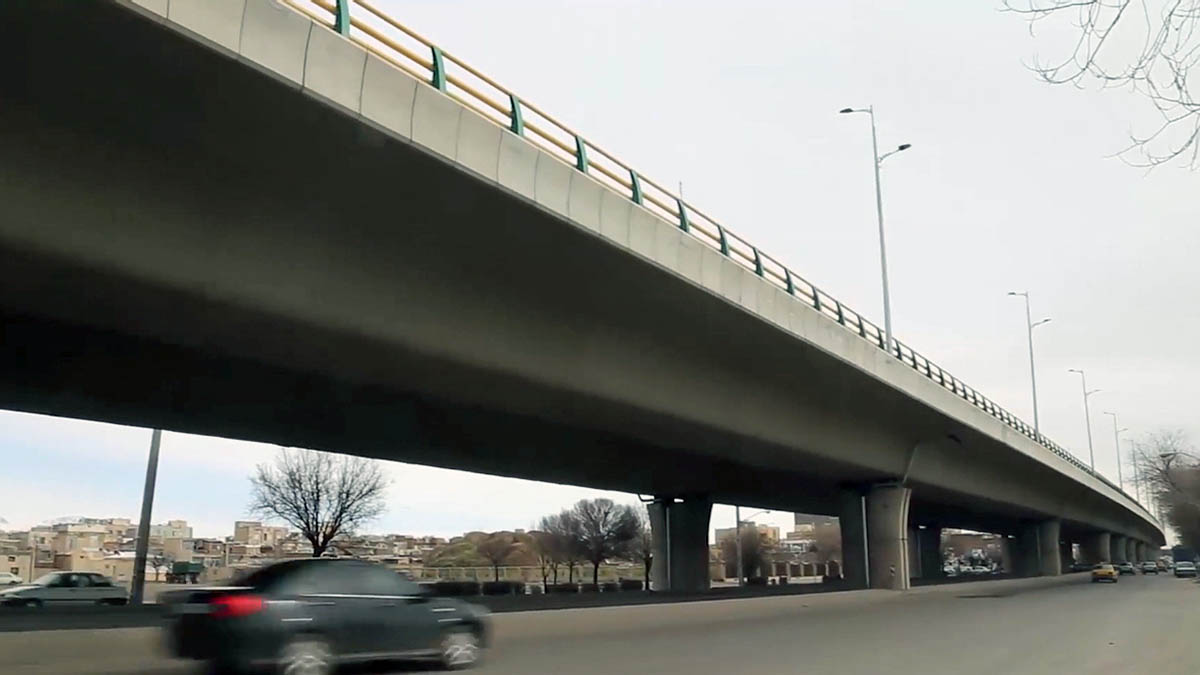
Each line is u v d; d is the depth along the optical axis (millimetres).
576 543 82812
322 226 18359
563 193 20438
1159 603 36406
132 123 14945
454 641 14039
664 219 23641
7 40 13102
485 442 34000
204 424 29562
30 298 17109
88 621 20797
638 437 32938
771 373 32562
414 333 20734
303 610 11977
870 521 46500
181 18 13516
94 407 26641
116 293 16828
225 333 19422
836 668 14742
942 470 50344
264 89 14992
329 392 25109
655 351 27562
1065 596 42875
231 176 16547
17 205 14438
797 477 46094
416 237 19656
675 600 36781
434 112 17516
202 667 12578
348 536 61750
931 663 15609
